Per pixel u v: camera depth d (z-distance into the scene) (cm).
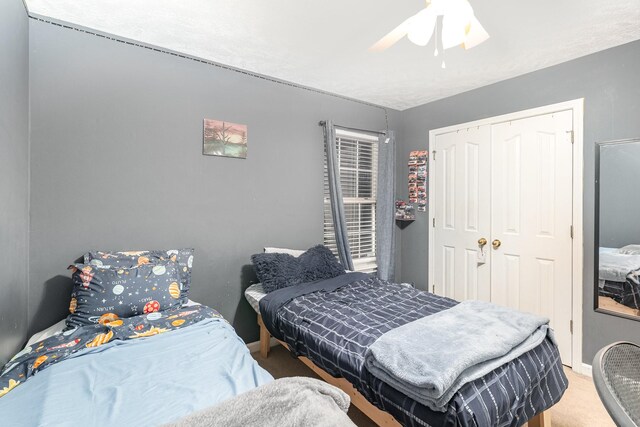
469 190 321
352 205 360
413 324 164
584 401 207
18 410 102
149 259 209
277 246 292
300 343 187
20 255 166
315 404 98
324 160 323
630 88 223
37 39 188
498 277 299
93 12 188
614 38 218
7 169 142
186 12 188
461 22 142
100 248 208
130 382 118
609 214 234
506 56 245
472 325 159
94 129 206
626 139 225
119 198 215
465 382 120
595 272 240
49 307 191
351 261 320
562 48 232
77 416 99
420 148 368
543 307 268
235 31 209
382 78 288
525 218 279
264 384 112
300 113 305
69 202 198
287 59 251
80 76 202
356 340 161
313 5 182
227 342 156
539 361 148
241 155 268
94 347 144
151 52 227
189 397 110
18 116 161
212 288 255
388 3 179
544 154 267
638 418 60
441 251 348
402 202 383
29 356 135
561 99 256
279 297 224
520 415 131
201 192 249
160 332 163
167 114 233
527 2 176
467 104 321
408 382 123
